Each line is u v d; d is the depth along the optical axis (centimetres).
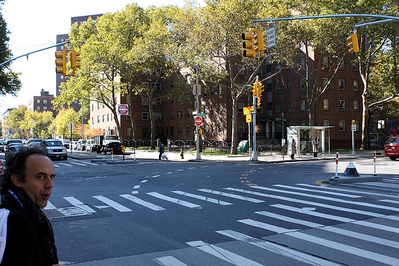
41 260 184
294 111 4681
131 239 666
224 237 673
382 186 1348
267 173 1897
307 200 1062
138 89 4766
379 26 3183
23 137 15500
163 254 575
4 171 204
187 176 1780
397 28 3198
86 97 4712
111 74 5294
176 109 5916
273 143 4669
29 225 178
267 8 3069
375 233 688
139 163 2778
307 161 2925
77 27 5216
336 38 3206
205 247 611
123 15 4328
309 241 639
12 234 170
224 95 4706
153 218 843
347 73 4631
